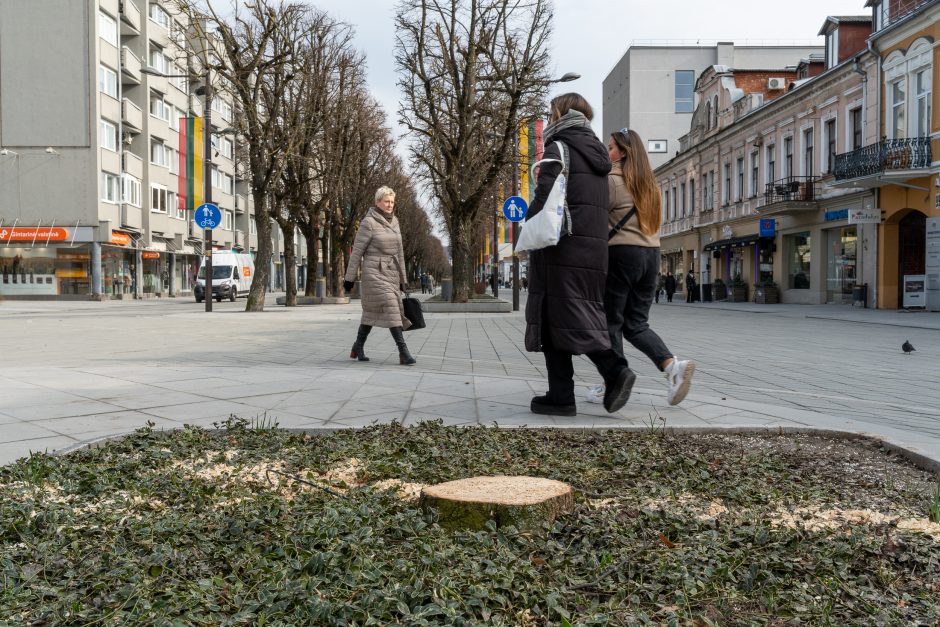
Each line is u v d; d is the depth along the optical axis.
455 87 27.89
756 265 39.16
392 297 9.45
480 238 55.69
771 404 6.55
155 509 3.32
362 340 9.82
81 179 41.06
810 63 39.06
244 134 24.91
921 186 25.69
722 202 44.31
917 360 10.98
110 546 2.80
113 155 43.03
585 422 5.46
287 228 31.95
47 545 2.77
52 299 41.53
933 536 3.05
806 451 4.70
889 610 2.36
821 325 20.19
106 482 3.70
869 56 28.59
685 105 72.25
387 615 2.21
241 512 3.18
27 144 40.88
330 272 44.34
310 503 3.34
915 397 7.26
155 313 25.41
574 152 5.20
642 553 2.73
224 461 4.22
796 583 2.54
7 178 40.91
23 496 3.43
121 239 43.72
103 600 2.36
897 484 3.91
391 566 2.55
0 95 40.72
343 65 34.12
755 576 2.54
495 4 27.11
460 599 2.30
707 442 4.88
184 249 54.09
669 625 2.18
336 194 38.06
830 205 31.52
